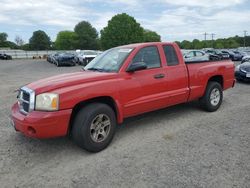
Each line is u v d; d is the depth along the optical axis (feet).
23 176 12.91
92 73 16.67
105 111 15.37
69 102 14.23
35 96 14.20
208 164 13.53
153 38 319.47
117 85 16.10
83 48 374.22
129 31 245.24
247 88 34.96
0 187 12.06
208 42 374.63
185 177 12.39
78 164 13.98
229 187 11.54
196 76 20.95
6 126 19.94
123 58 17.30
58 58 96.22
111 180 12.35
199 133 17.87
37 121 13.69
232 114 22.13
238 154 14.58
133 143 16.49
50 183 12.28
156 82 18.13
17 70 77.61
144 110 17.84
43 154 15.23
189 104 25.32
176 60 19.85
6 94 33.60
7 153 15.35
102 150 15.57
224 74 23.53
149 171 13.03
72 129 15.01
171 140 16.78
